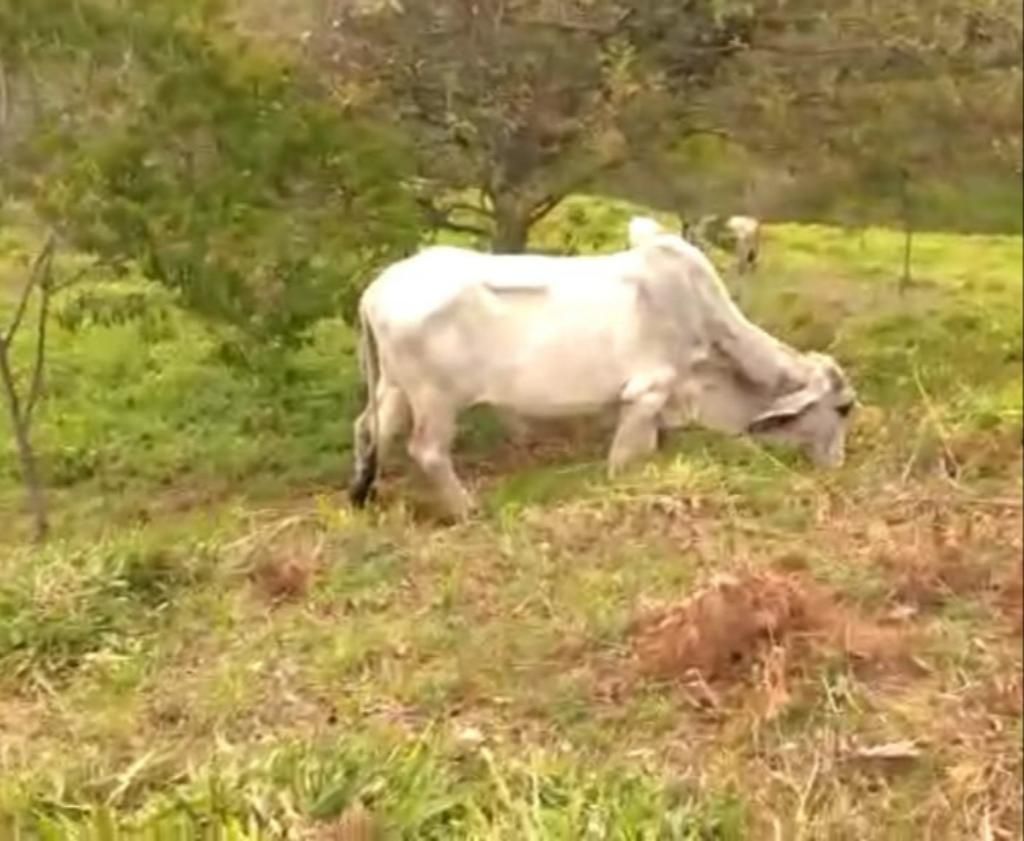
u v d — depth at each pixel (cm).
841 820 519
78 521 714
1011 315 1445
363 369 955
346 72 966
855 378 1210
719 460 849
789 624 620
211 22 794
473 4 986
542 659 614
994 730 575
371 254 972
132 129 740
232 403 907
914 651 616
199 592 666
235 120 828
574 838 469
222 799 476
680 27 1027
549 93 1034
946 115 1167
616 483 795
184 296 887
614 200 1263
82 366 844
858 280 1507
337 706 582
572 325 904
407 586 682
